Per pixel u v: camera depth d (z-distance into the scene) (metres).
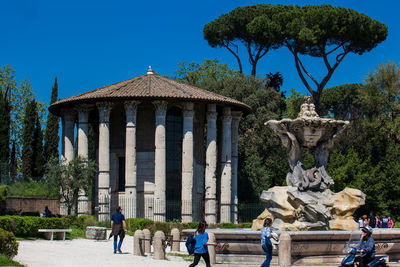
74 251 27.38
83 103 54.38
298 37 72.25
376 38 71.19
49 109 58.47
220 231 23.31
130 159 52.62
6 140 65.19
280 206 26.45
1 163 59.19
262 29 73.94
